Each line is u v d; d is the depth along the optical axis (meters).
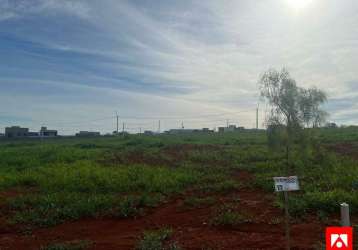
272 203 10.62
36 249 8.13
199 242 7.95
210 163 18.61
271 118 11.02
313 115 10.91
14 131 68.44
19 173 16.98
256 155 19.30
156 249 7.50
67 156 21.47
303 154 11.66
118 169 16.83
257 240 7.94
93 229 9.48
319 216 9.36
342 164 15.48
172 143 27.67
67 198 11.82
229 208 10.30
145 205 11.16
